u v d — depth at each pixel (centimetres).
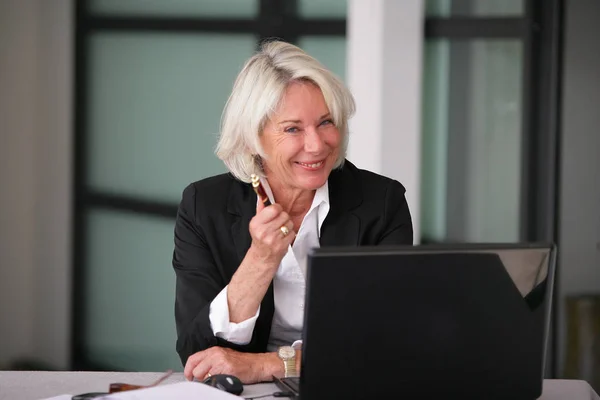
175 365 740
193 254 361
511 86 666
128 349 754
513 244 262
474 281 257
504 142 671
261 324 352
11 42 737
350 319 247
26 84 742
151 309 744
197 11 723
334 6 699
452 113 676
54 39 742
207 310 334
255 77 340
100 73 745
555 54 655
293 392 293
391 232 368
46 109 746
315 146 333
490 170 675
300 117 334
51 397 288
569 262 664
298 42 710
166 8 728
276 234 319
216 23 719
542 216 669
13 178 748
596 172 661
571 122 659
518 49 662
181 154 730
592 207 662
